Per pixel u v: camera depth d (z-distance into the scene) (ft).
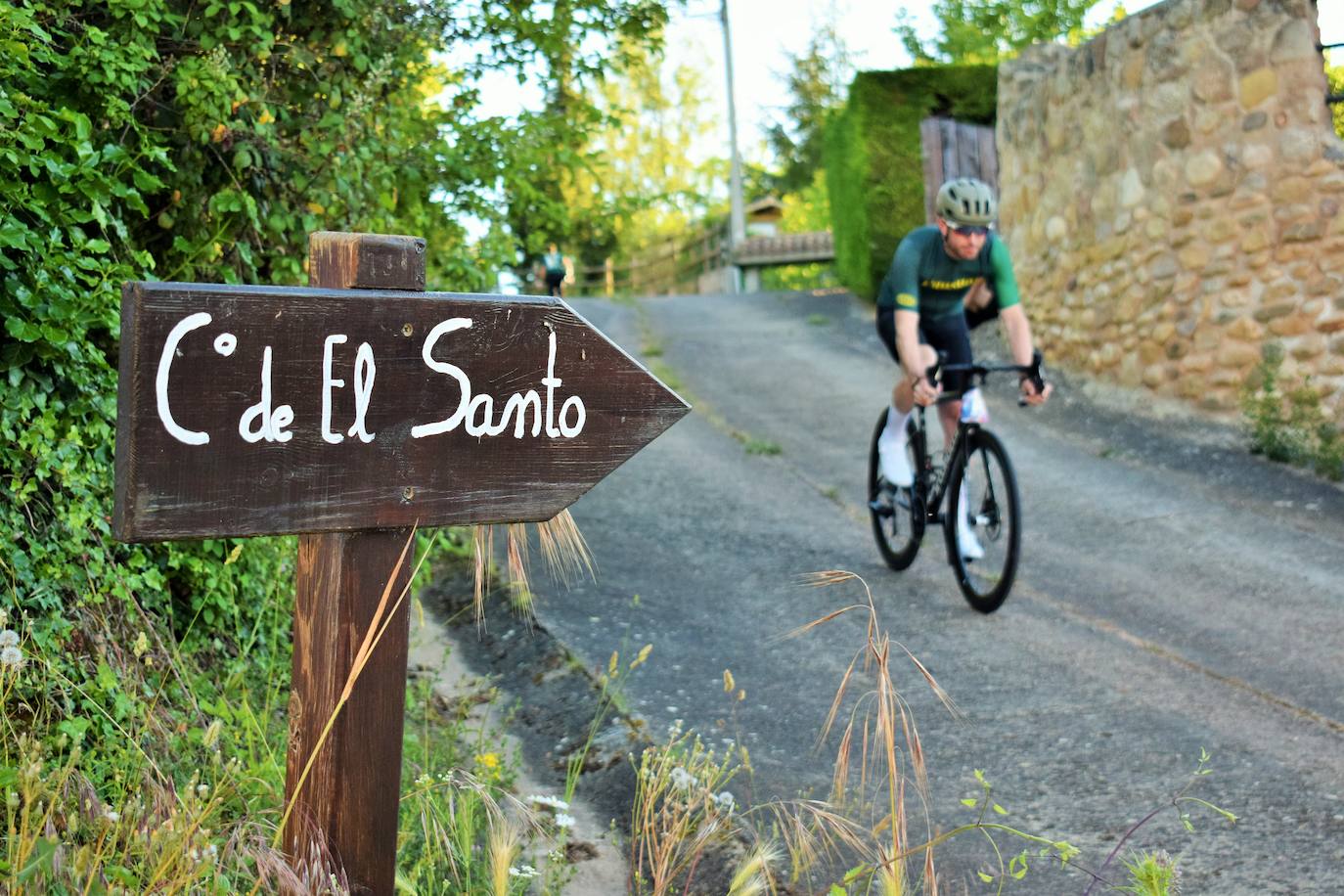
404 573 5.78
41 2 10.28
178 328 4.99
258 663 11.67
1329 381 23.12
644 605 15.78
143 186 10.44
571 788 9.21
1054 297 31.40
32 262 9.27
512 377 5.98
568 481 6.21
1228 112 24.79
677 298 56.95
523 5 15.90
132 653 9.74
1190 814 10.05
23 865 5.36
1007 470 15.33
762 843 8.09
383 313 5.54
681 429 27.73
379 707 5.79
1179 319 26.30
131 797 7.44
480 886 8.05
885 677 7.26
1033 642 14.66
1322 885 8.84
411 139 15.97
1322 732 11.77
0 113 8.96
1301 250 23.56
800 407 30.37
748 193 126.52
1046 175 31.73
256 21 11.75
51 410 9.44
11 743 7.84
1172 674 13.50
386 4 13.97
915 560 18.52
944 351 16.72
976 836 9.76
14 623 8.77
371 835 5.83
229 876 6.55
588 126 17.83
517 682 13.10
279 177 12.74
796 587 16.94
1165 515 20.51
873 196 44.27
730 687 7.38
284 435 5.32
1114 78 28.02
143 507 4.96
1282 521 19.95
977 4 65.05
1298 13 23.45
